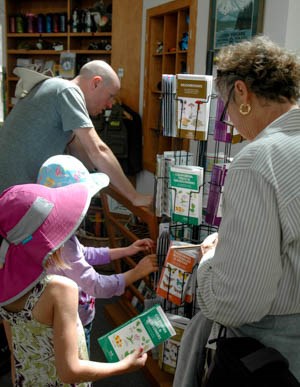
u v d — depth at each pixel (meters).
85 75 2.30
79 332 1.30
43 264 1.14
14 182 2.10
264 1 2.68
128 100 4.65
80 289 1.62
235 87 1.16
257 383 1.00
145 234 2.64
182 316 2.12
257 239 0.96
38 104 2.09
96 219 3.75
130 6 4.47
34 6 5.59
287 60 1.11
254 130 1.18
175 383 1.43
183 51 3.77
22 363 1.25
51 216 1.17
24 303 1.17
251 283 0.97
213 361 1.10
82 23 5.00
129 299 2.87
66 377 1.16
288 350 1.09
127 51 4.57
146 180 4.52
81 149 2.31
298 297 1.04
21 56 5.69
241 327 1.13
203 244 1.51
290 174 0.97
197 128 1.81
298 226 0.97
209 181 1.90
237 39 2.90
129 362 1.35
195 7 3.42
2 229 1.16
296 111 1.05
